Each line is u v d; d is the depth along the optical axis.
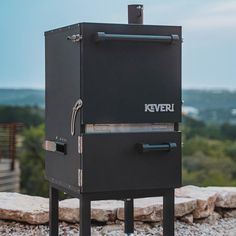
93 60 3.16
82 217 3.19
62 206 4.30
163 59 3.29
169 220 3.36
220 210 4.77
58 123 3.44
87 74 3.15
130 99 3.23
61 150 3.40
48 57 3.59
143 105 3.26
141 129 3.27
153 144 3.26
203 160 21.80
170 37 3.27
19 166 14.96
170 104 3.31
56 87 3.46
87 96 3.15
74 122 3.21
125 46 3.21
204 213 4.55
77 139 3.18
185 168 21.73
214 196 4.69
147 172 3.26
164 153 3.29
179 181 3.32
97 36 3.12
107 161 3.18
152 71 3.27
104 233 4.20
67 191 3.37
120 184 3.21
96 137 3.16
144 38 3.21
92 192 3.17
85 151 3.14
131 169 3.23
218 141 22.98
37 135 15.84
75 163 3.21
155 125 3.30
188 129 23.88
